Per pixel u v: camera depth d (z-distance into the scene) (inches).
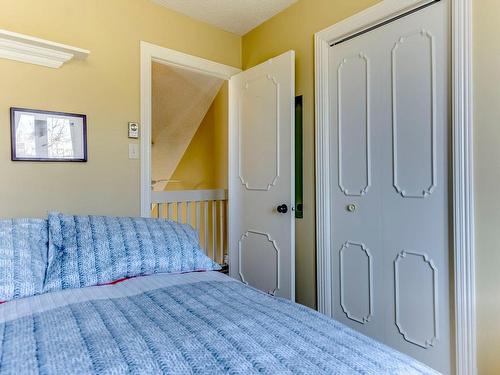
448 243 55.7
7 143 64.7
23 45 63.8
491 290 50.4
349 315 73.0
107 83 77.6
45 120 68.9
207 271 56.6
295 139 86.0
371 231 68.6
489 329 50.5
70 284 45.1
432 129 57.8
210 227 130.0
